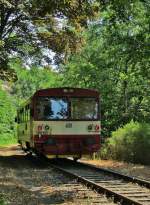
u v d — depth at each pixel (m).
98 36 37.34
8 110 63.34
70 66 41.00
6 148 44.91
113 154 28.92
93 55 38.59
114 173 19.06
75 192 14.77
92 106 25.00
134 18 30.41
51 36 29.11
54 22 28.45
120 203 12.65
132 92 36.78
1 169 22.16
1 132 60.94
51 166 23.42
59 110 24.67
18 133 35.41
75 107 24.78
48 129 24.44
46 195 14.40
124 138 27.89
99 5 20.17
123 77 35.91
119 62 34.75
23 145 32.56
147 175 20.34
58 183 17.12
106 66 36.59
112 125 36.50
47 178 18.83
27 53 29.77
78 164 25.08
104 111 37.03
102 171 20.64
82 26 24.45
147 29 29.38
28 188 15.95
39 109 24.55
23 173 20.80
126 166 24.53
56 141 24.44
